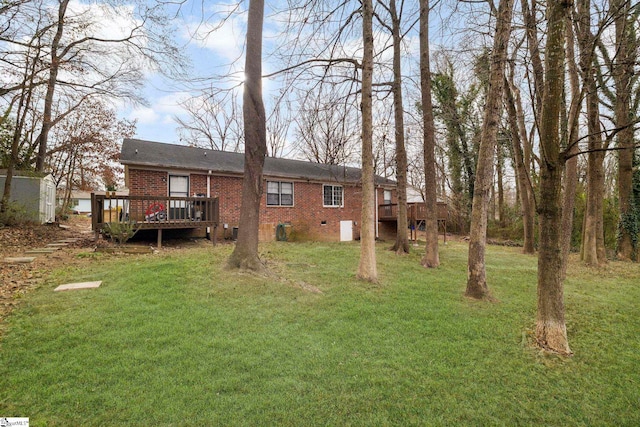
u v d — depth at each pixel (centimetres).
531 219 1310
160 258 759
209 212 1121
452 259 1055
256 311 462
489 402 282
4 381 275
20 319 396
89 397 260
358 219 1778
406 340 394
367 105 668
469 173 1997
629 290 705
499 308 531
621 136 1097
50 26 1047
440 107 1344
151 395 265
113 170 1889
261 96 659
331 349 361
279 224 1382
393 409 264
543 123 393
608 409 282
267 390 280
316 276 676
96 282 552
